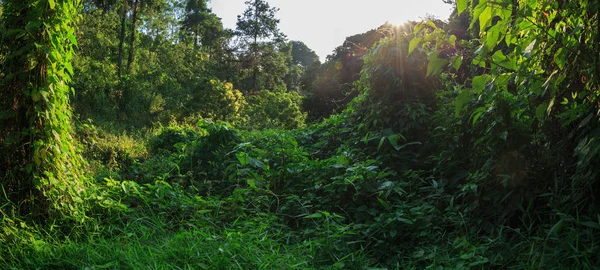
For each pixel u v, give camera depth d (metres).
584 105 3.04
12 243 3.22
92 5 26.08
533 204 3.44
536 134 3.57
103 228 3.69
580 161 2.92
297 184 4.86
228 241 3.40
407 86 5.67
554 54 3.04
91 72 15.45
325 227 3.81
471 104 4.39
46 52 3.67
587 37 2.92
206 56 40.50
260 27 44.66
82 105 13.12
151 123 13.72
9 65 3.76
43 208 3.69
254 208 4.62
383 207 4.20
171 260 3.14
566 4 2.91
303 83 41.19
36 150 3.64
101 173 6.08
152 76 18.03
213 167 5.91
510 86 4.38
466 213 3.72
